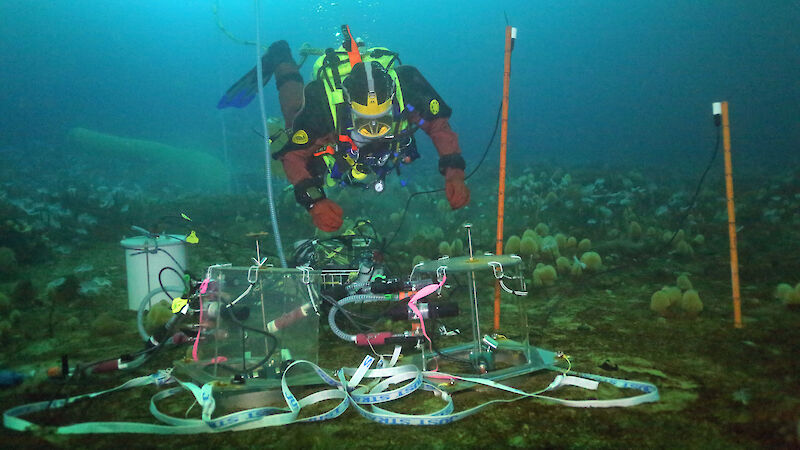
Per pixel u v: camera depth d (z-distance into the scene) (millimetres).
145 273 4461
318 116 3705
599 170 14766
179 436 2395
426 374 2971
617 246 6656
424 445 2248
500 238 3691
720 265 5633
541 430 2352
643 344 3482
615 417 2453
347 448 2236
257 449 2254
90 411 2713
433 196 10625
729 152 3771
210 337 3088
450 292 3570
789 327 3680
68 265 6254
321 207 3844
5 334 3910
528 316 4207
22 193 10367
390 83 3617
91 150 21500
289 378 2889
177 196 12383
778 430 2248
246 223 8836
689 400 2607
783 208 8406
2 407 2779
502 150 3668
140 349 3664
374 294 3629
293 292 3086
